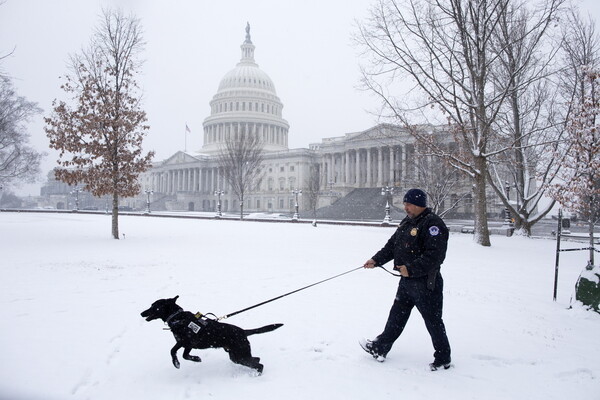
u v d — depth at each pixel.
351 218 64.69
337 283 9.09
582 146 12.45
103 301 7.23
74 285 8.64
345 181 92.12
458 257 14.98
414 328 5.90
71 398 3.65
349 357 4.74
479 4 18.25
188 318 4.12
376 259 4.94
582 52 21.95
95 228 27.77
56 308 6.73
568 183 13.03
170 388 3.89
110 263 11.89
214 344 4.09
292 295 7.81
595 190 11.51
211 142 128.25
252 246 17.12
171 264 11.77
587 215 12.20
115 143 19.88
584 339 5.52
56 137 19.17
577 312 6.75
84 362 4.48
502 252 17.02
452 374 4.34
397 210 63.38
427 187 36.06
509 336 5.59
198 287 8.45
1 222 34.62
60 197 143.50
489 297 7.98
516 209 28.36
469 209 63.62
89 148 19.36
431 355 4.88
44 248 15.74
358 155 90.06
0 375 4.06
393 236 4.90
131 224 33.03
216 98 129.12
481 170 19.50
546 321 6.35
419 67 19.47
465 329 5.86
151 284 8.77
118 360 4.61
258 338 5.30
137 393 3.78
